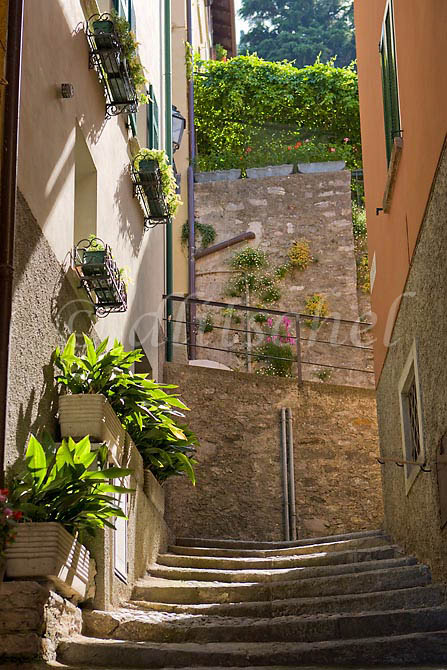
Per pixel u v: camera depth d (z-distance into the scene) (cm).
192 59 1554
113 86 724
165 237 1149
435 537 606
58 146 593
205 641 546
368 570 673
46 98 570
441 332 573
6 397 459
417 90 637
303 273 1373
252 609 595
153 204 895
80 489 478
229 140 1617
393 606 579
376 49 856
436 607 547
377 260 877
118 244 784
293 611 592
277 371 1280
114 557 582
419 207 637
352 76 1638
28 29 539
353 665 501
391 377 798
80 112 656
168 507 970
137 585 649
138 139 937
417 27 630
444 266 557
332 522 994
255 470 1005
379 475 1011
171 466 795
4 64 493
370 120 912
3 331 464
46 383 546
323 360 1302
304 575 686
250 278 1362
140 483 713
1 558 445
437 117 570
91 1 688
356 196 1491
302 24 2978
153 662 491
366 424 1031
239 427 1020
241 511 988
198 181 1455
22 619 435
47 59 578
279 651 505
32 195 532
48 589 455
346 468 1013
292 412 1030
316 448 1020
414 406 709
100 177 715
